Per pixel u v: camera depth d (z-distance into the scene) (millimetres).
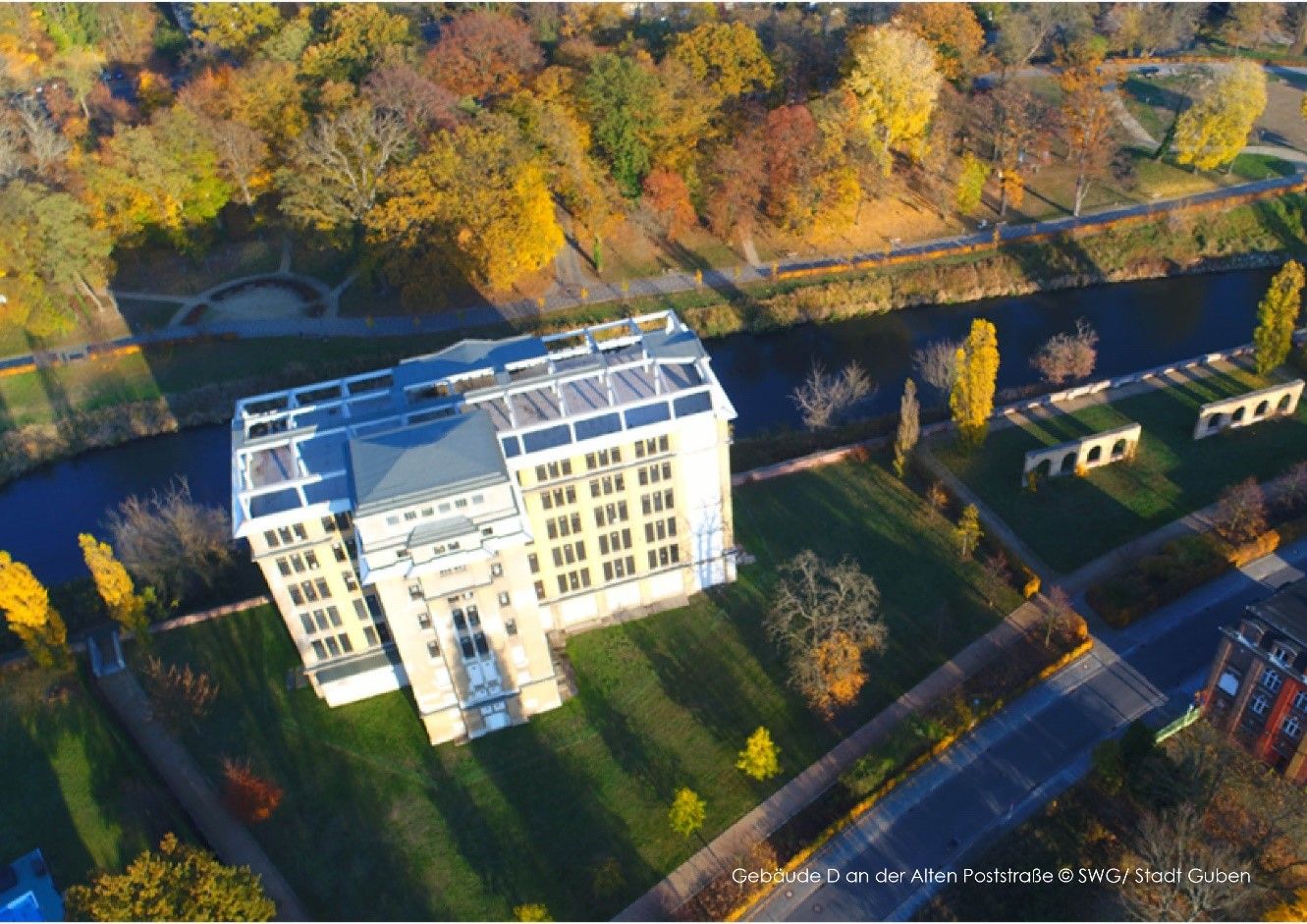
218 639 123312
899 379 164000
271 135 188875
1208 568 119000
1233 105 187125
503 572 98750
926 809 99812
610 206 183875
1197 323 171750
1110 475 136250
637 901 95125
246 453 106688
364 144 170500
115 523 142250
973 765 103188
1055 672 111312
